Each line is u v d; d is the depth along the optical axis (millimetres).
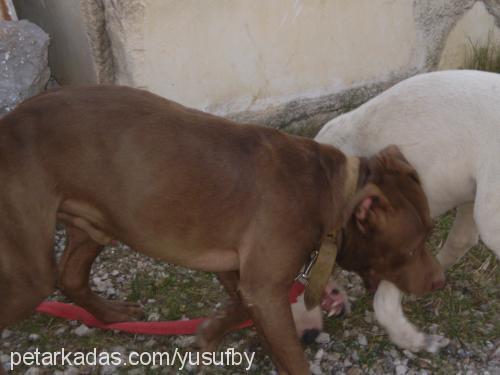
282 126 2521
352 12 2527
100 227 1573
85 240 1687
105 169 1497
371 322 1821
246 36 2359
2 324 1517
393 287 1651
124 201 1512
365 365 1714
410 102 1633
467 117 1572
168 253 1567
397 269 1614
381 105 1674
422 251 1626
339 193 1581
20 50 2174
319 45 2510
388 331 1701
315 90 2559
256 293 1532
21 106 1521
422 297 1877
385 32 2627
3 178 1457
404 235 1569
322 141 1769
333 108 2600
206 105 2365
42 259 1502
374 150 1682
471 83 1595
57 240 2064
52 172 1491
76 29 2291
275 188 1520
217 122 1555
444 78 1626
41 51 2203
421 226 1576
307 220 1532
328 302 1768
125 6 2129
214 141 1524
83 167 1496
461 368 1697
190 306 1877
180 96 2309
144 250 1577
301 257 1546
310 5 2434
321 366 1718
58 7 2346
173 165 1501
